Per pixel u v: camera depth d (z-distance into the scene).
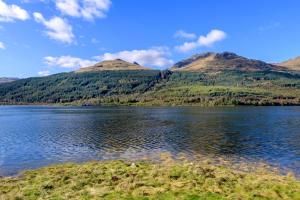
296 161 44.88
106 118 139.88
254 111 191.88
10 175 37.94
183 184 27.94
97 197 24.56
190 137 71.56
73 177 31.36
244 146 58.53
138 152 53.44
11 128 97.94
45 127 100.19
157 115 156.62
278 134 76.69
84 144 62.69
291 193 26.12
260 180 30.34
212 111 193.75
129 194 25.30
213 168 35.88
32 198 24.94
